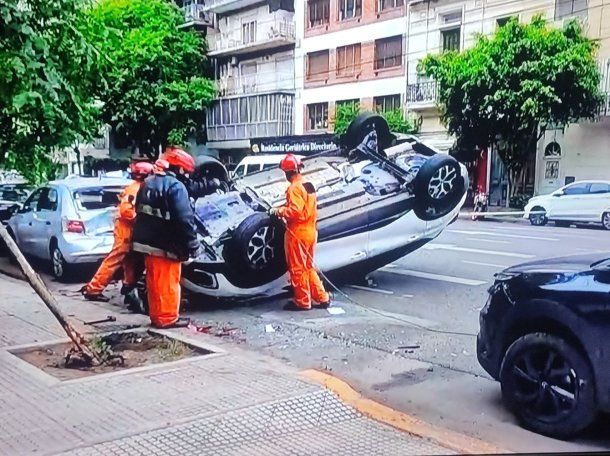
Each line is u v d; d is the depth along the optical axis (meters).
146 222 6.96
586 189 17.84
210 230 8.30
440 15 26.53
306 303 8.41
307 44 31.39
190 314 8.34
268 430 4.36
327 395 4.86
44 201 11.54
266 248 8.32
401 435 4.37
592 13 22.45
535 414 4.54
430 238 10.00
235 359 5.78
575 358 4.29
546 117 21.95
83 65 7.36
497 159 24.41
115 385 5.06
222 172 9.18
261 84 33.56
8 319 7.40
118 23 29.62
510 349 4.67
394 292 9.31
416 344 6.85
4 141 7.59
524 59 21.89
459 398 5.28
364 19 29.06
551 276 4.50
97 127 8.95
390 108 28.33
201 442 4.12
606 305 4.14
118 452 3.94
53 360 5.87
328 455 4.03
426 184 9.45
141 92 30.66
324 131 30.59
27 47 6.56
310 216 8.25
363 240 9.23
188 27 34.69
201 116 33.62
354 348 6.73
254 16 33.31
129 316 7.79
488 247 12.98
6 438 4.10
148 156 32.12
